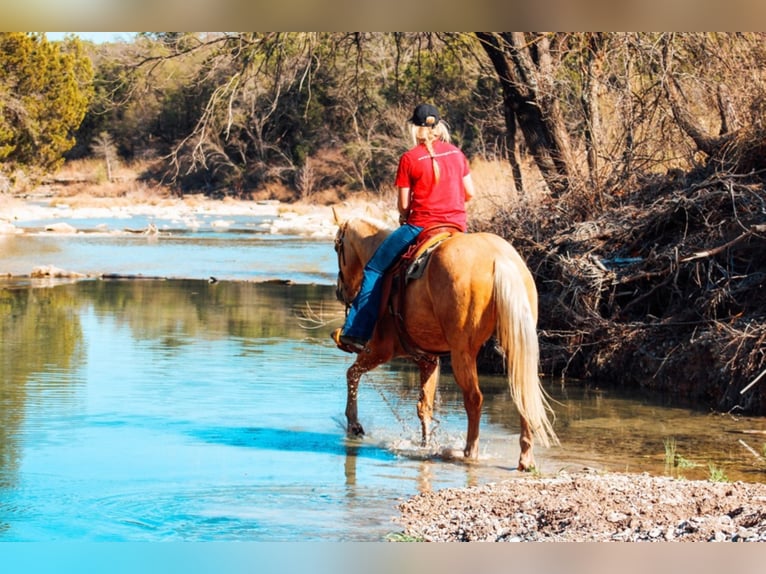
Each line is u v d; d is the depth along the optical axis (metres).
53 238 37.84
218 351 15.20
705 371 11.95
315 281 25.31
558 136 16.47
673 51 14.92
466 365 8.77
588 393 12.27
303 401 11.80
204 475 8.62
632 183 14.34
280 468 8.89
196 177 61.78
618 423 10.70
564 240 13.72
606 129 15.71
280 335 16.92
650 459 9.23
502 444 9.85
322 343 16.12
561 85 17.84
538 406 8.39
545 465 9.02
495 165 17.80
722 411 11.30
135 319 18.58
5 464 8.97
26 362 14.06
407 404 11.77
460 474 8.69
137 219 49.94
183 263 29.31
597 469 8.83
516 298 8.34
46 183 64.38
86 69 49.53
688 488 7.82
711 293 12.15
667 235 13.35
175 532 7.07
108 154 65.31
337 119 51.78
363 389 12.60
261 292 23.12
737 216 12.29
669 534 6.64
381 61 26.41
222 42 21.62
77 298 21.66
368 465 9.02
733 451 9.53
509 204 15.12
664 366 12.38
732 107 13.85
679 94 14.92
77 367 13.73
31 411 11.10
